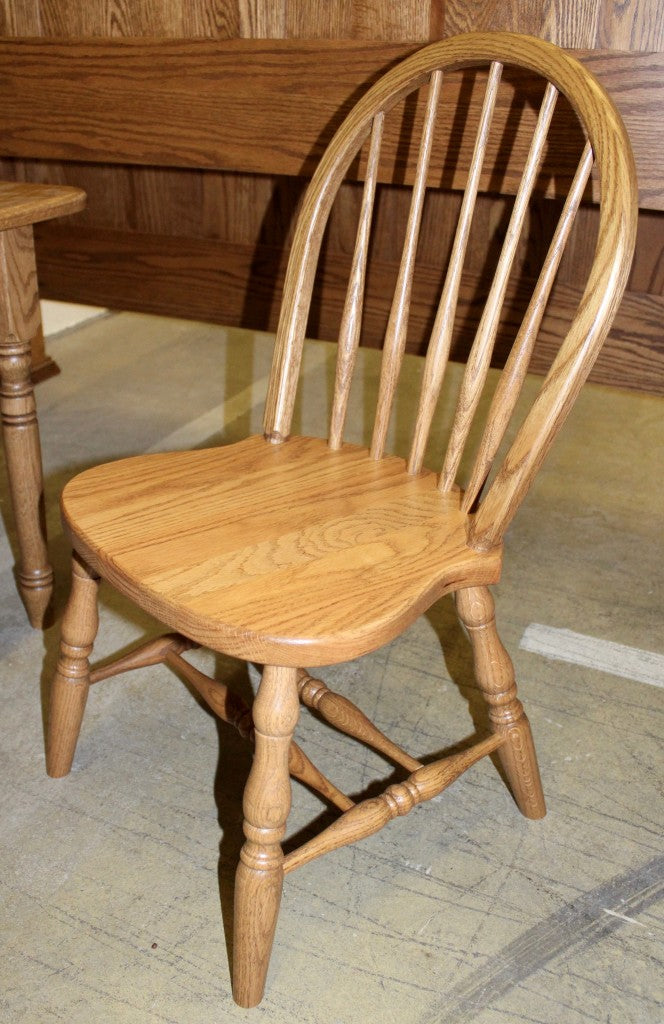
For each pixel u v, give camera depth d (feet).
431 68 3.25
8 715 4.20
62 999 3.02
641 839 3.67
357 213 4.77
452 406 7.50
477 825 3.72
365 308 4.97
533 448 2.80
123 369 8.35
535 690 4.44
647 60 3.56
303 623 2.55
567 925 3.32
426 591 2.74
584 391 8.00
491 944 3.24
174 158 4.65
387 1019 2.99
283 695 2.64
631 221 2.67
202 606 2.61
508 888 3.45
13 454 4.32
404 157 4.14
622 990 3.10
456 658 4.67
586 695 4.42
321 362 8.41
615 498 6.28
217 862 3.52
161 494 3.23
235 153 4.50
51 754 3.81
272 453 3.59
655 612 5.07
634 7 3.55
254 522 3.06
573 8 3.66
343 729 3.65
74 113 4.73
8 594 5.08
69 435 6.97
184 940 3.22
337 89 4.16
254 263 5.11
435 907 3.37
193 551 2.88
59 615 4.91
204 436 6.98
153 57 4.42
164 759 4.00
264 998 3.05
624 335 4.40
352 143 3.41
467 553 2.93
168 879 3.44
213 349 8.91
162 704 4.32
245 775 3.93
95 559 2.90
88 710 4.26
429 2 3.89
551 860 3.57
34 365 7.92
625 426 7.38
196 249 5.20
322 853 2.97
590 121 2.82
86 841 3.59
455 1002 3.05
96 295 5.59
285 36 4.20
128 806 3.75
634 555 5.61
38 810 3.72
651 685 4.50
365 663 4.62
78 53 4.56
